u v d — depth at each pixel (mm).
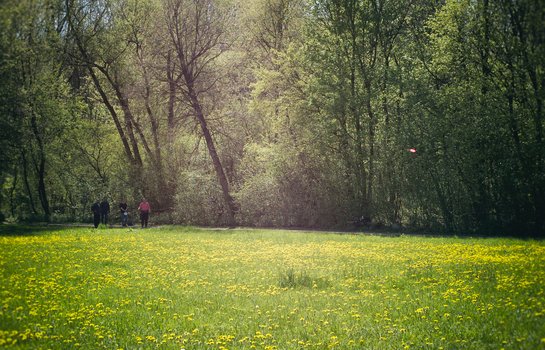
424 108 42000
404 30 47000
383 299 13961
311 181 48469
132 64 55719
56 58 55969
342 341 10352
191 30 55344
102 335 10711
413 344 10062
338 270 18828
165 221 55312
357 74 45844
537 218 36812
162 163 57062
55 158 57625
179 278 17500
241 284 16438
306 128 47312
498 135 38156
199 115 54312
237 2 57625
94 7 56031
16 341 10180
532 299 12789
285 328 11375
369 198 44938
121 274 18047
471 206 39250
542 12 36312
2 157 51312
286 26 57375
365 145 45062
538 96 36719
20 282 15852
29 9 49031
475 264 19203
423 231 40938
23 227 46531
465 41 41188
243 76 59969
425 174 40750
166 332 11125
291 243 29891
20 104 50125
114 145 62094
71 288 15180
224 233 38844
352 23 44781
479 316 11695
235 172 57469
